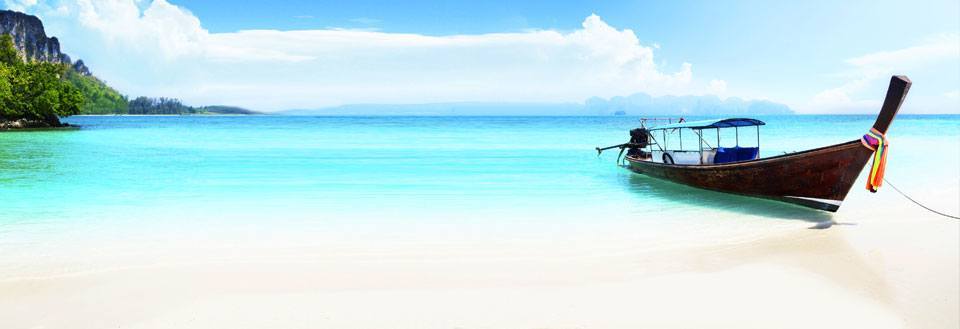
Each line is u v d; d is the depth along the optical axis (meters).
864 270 9.16
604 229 12.42
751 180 16.33
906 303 7.69
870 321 7.12
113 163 28.41
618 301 7.81
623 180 21.53
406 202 16.09
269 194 17.56
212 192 17.98
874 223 12.95
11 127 70.38
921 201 16.08
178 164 27.94
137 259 9.84
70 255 10.08
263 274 8.99
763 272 9.09
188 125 114.88
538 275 8.97
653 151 23.67
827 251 10.35
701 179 18.39
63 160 30.06
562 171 24.94
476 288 8.34
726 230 12.27
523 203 15.99
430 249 10.59
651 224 12.99
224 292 8.16
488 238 11.52
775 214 14.25
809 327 6.95
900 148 37.38
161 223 12.99
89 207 15.12
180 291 8.19
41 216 13.79
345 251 10.45
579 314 7.36
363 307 7.60
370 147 42.47
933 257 9.88
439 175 23.12
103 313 7.38
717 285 8.46
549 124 116.19
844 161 13.68
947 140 46.09
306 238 11.49
